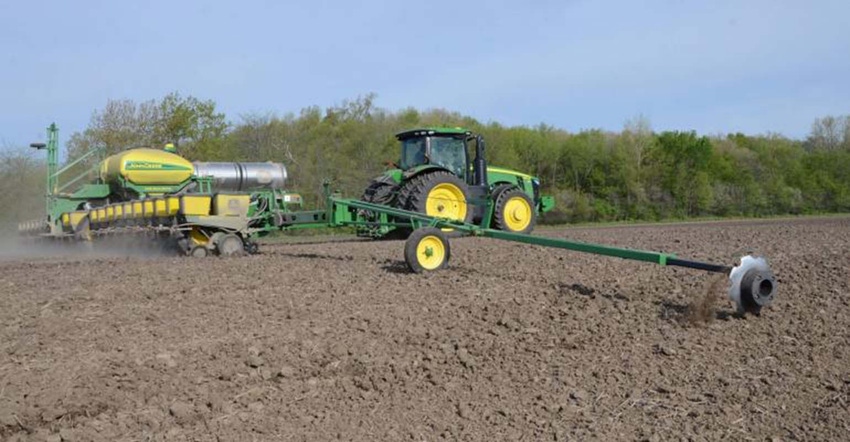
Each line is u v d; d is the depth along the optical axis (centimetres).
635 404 479
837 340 589
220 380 495
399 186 1453
